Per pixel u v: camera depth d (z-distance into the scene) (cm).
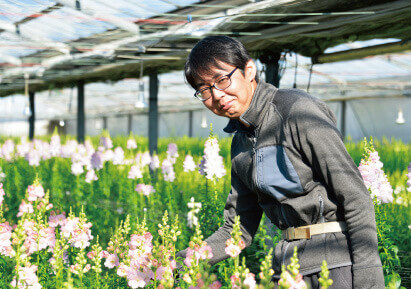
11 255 304
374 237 183
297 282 167
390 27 571
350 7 533
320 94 2084
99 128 3506
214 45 197
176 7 693
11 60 1119
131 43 816
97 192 759
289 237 208
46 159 1091
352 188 184
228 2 629
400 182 654
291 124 195
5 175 937
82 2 689
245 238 240
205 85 202
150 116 1051
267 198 216
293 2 526
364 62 1393
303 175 197
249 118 208
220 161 532
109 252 312
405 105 1902
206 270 191
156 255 227
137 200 682
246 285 167
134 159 862
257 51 708
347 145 1257
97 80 1262
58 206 477
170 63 907
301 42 656
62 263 315
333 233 195
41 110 3322
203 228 512
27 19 820
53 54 1057
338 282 189
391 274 380
